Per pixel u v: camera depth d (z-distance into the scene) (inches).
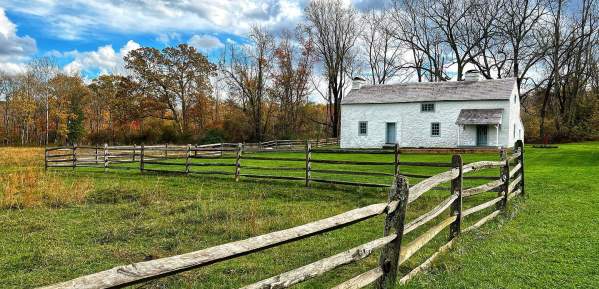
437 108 1336.1
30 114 2329.0
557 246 247.6
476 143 1277.1
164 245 280.7
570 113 1721.2
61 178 643.5
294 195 471.2
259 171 676.7
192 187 538.0
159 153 1197.1
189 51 2153.1
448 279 194.1
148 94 2133.4
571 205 374.6
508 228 293.0
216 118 2406.5
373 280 164.1
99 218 362.3
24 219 360.8
